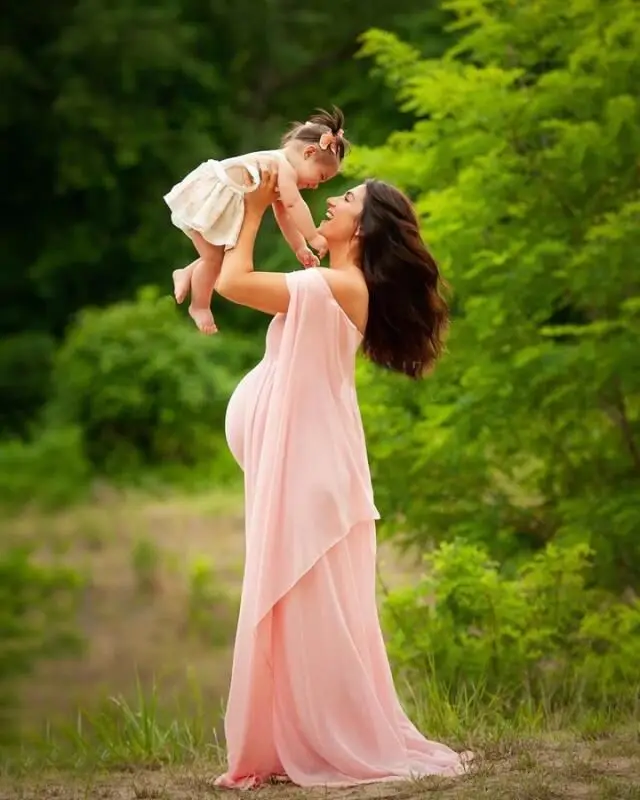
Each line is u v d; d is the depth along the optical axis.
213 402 54.16
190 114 62.62
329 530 12.84
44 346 60.75
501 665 18.55
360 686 12.84
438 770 12.79
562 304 22.30
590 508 21.22
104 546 40.62
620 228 20.56
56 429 53.47
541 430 22.09
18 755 17.45
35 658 30.11
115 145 61.31
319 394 13.10
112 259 63.47
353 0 64.62
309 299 13.13
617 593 21.30
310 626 12.80
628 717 16.55
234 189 13.21
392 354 13.93
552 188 21.81
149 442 53.81
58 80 61.59
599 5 22.25
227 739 13.05
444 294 14.36
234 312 61.25
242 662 12.90
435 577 20.02
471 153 22.06
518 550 21.95
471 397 21.52
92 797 13.10
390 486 22.33
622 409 21.83
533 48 23.27
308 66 65.81
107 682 28.31
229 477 51.34
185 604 34.38
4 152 63.16
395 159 23.34
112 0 60.84
